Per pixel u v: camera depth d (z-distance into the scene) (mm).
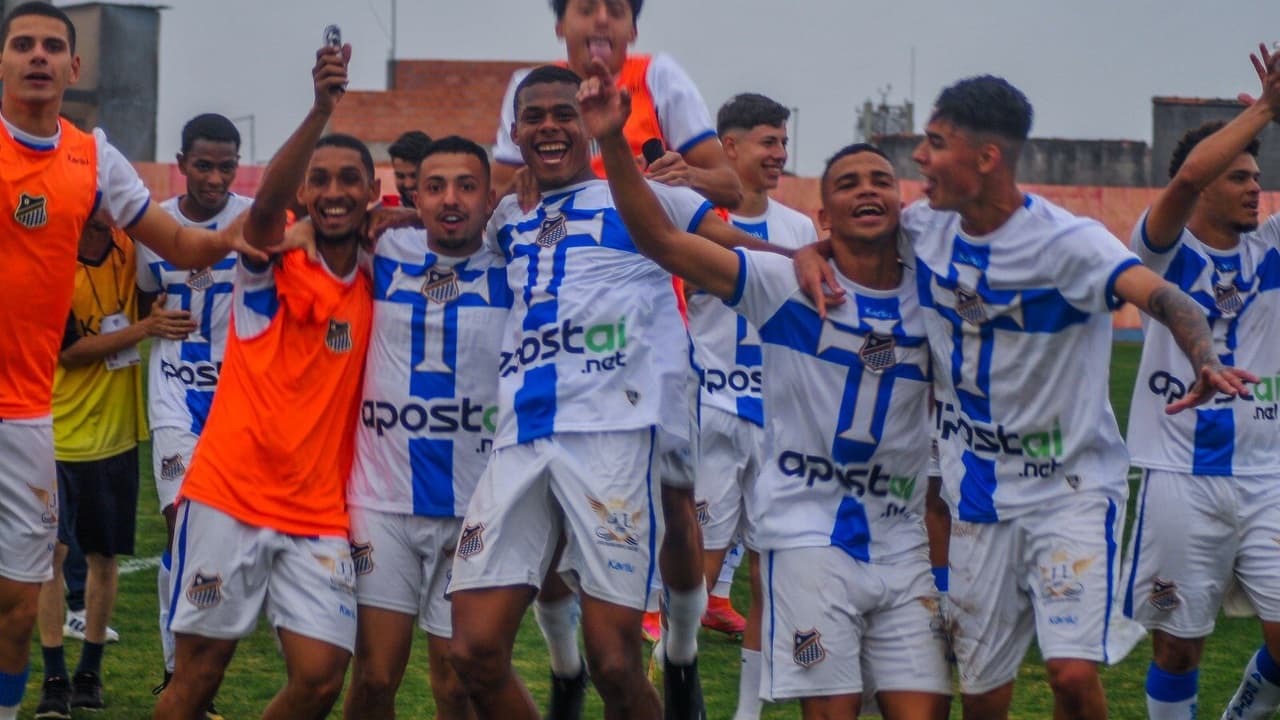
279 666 7246
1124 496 4871
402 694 6824
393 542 5316
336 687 5121
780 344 4957
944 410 4984
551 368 5117
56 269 5414
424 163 5254
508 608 5066
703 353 7277
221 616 5129
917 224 4945
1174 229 5473
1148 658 7742
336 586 5156
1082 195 29906
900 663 4930
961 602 4977
